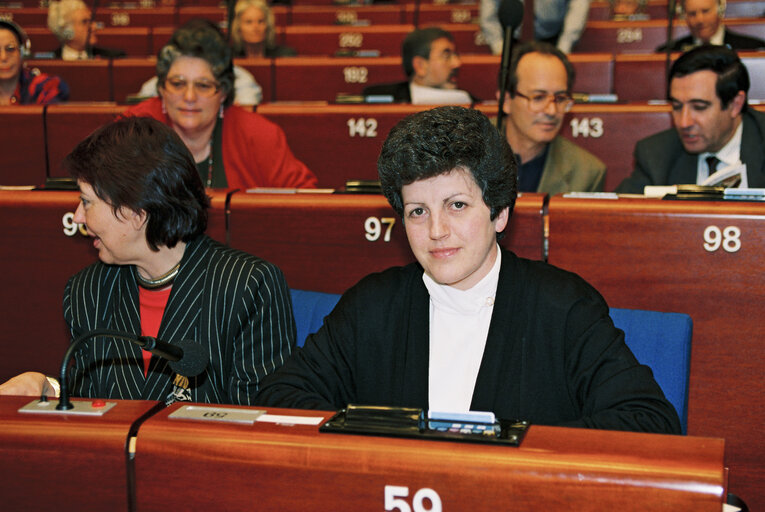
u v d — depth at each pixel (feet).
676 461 2.93
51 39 23.35
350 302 5.00
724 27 18.57
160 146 5.21
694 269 6.65
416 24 24.75
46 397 3.70
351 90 17.54
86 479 3.39
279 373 4.98
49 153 12.19
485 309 4.71
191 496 3.30
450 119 4.21
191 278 5.41
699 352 6.69
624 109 11.69
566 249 6.95
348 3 27.40
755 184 9.29
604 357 4.47
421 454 3.07
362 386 4.88
